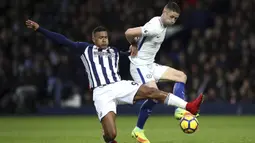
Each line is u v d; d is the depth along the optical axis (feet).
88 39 144.66
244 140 69.36
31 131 89.61
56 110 137.28
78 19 152.15
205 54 138.31
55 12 156.46
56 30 150.10
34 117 131.75
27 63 141.79
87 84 138.31
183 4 157.17
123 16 149.79
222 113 135.13
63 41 56.34
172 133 82.17
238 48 140.87
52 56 143.54
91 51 56.03
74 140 71.36
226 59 139.33
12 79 137.39
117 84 54.60
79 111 137.80
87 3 156.66
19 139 73.97
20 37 149.28
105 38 55.98
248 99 134.92
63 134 82.23
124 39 141.28
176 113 61.05
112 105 53.88
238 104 135.03
